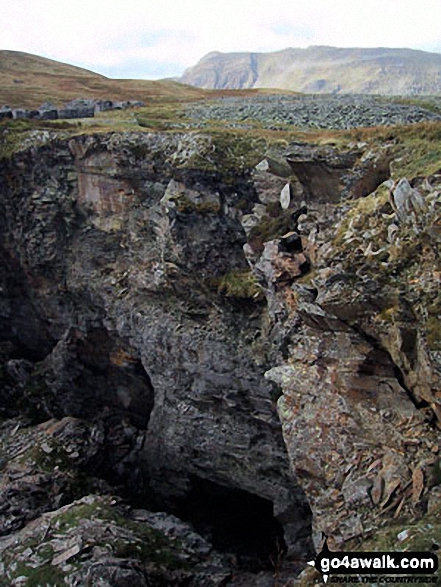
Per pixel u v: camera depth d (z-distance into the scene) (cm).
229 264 2842
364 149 2242
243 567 2758
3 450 3203
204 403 2988
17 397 3772
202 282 2866
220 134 2941
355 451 1823
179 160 2880
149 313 3142
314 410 1955
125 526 2570
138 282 3180
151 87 6950
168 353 3055
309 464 1909
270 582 2558
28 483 2864
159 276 3034
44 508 2783
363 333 1858
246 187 2753
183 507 3247
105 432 3391
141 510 2806
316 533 1877
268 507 3189
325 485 1859
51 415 3697
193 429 3053
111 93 6266
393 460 1731
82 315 3616
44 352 4147
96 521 2545
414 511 1606
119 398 3656
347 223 1989
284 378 2067
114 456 3294
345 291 1816
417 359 1675
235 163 2781
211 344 2869
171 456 3183
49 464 3022
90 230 3450
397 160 2069
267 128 3372
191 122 3669
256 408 2808
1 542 2514
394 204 1855
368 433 1819
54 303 3788
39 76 7212
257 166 2667
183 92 6588
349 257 1861
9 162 3616
